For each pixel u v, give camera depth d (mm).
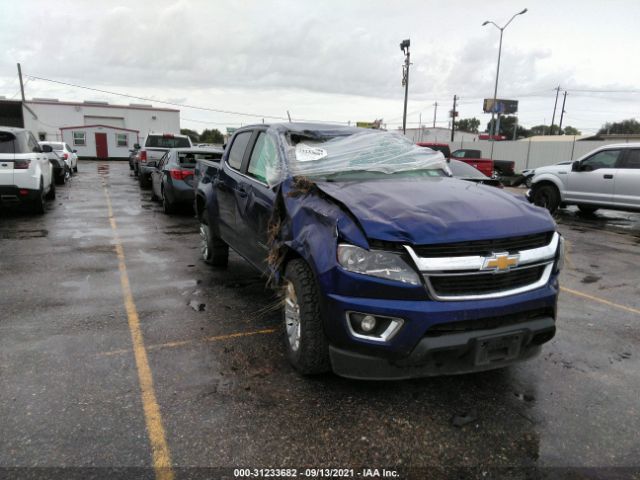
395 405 3113
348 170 4102
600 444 2771
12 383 3238
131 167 26484
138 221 10039
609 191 11453
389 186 3619
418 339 2807
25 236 8195
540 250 3082
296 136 4504
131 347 3852
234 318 4539
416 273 2811
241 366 3568
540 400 3227
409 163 4359
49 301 4906
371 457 2623
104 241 7949
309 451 2652
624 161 11289
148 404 3033
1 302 4848
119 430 2764
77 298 5023
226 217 5402
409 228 2854
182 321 4438
